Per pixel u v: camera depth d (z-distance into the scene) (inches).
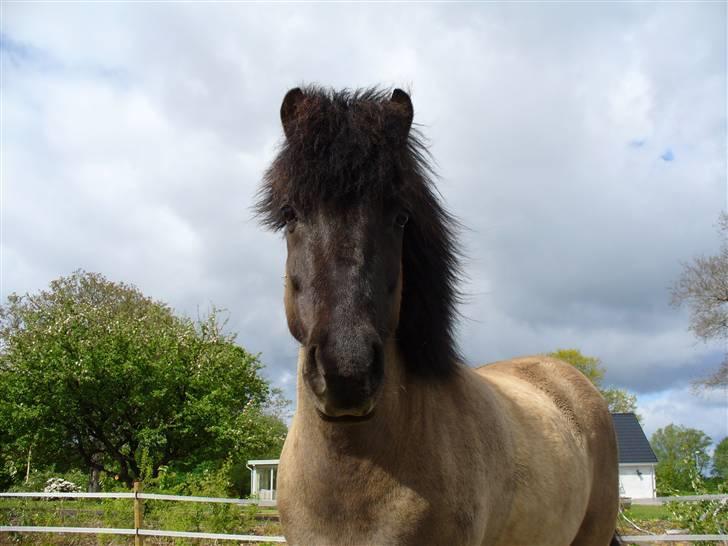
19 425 852.0
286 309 97.1
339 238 85.2
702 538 271.7
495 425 109.3
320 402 78.0
